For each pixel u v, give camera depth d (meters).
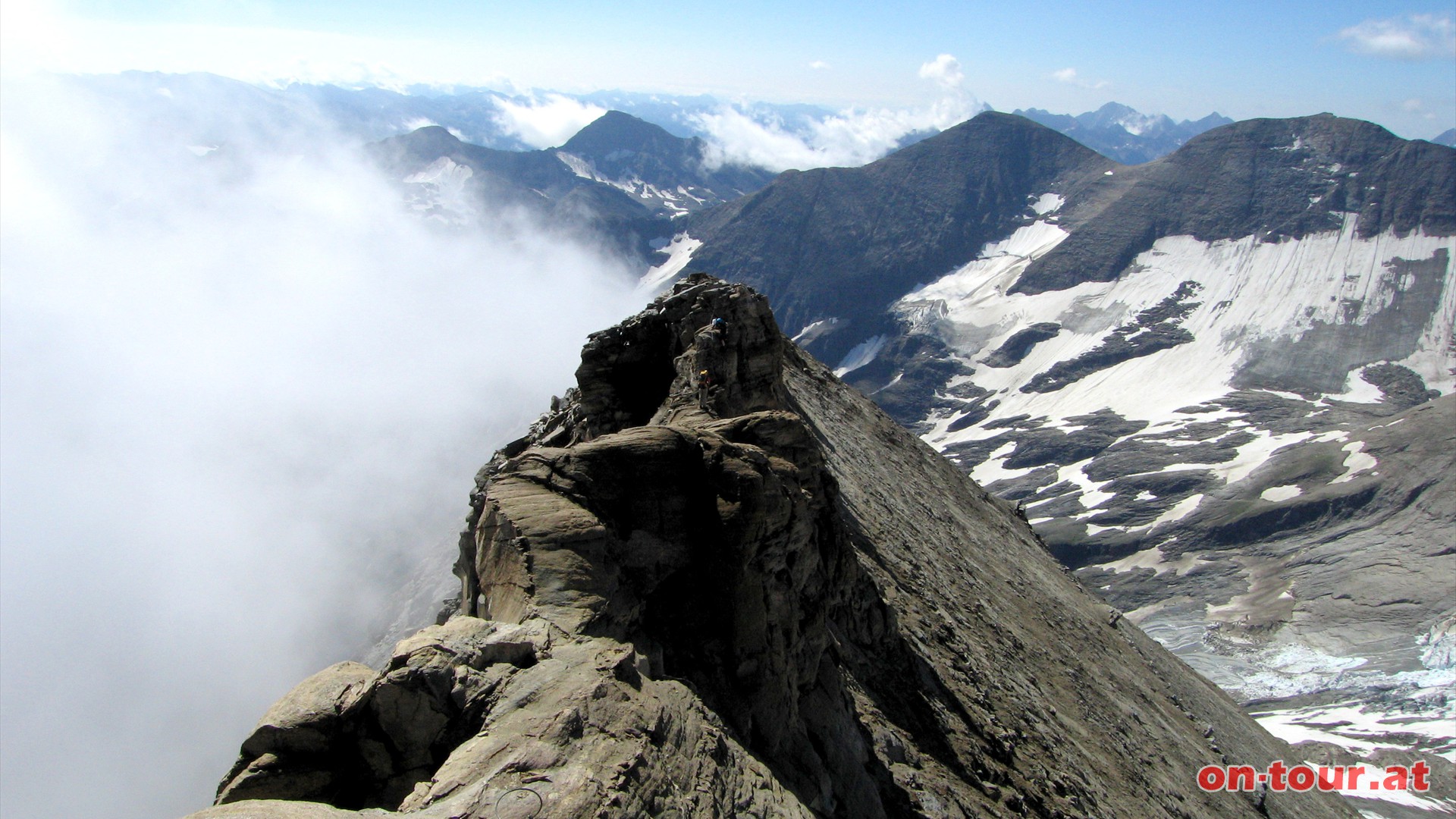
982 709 29.97
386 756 12.99
